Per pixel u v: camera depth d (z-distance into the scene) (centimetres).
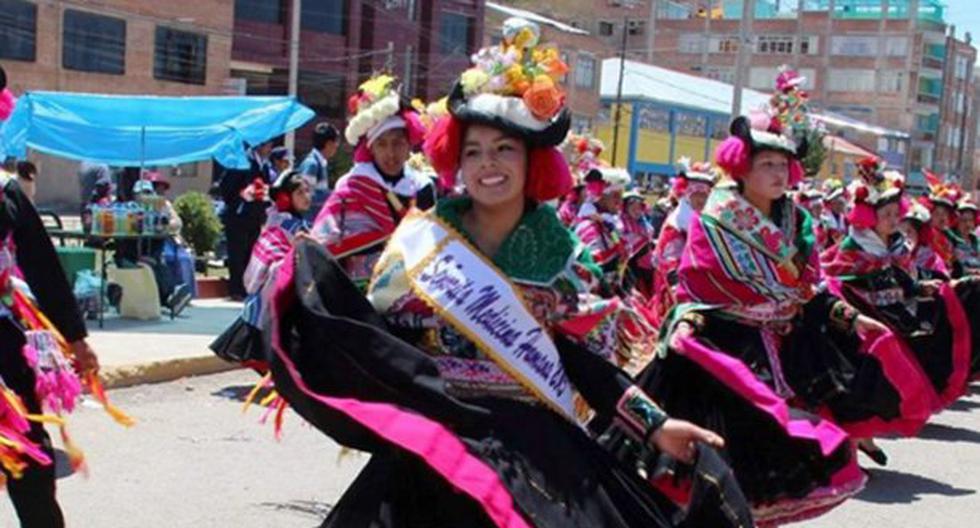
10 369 423
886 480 805
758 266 579
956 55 8556
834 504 539
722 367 544
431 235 346
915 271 1030
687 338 555
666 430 352
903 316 895
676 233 900
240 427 786
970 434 1009
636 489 347
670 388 564
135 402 836
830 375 599
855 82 8150
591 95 5369
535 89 338
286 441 757
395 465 328
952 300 908
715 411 552
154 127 1440
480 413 325
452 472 308
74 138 1433
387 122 604
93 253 1153
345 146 3812
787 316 596
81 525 554
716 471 351
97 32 3634
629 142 5438
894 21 7962
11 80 3428
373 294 348
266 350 320
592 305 357
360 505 326
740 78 3388
